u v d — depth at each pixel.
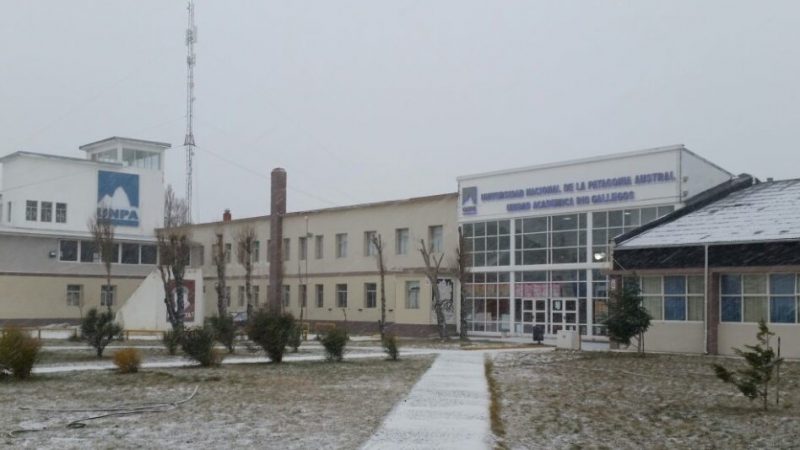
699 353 29.62
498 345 35.59
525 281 42.00
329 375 19.50
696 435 11.41
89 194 56.59
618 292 29.41
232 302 60.56
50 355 25.70
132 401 14.28
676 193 35.62
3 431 10.99
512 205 42.97
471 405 14.02
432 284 42.97
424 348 32.75
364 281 51.28
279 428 11.30
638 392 16.80
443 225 47.03
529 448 10.20
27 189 53.75
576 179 39.94
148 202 59.69
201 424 11.65
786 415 13.47
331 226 54.22
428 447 10.00
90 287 54.56
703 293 29.86
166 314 44.06
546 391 16.75
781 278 27.77
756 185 36.84
